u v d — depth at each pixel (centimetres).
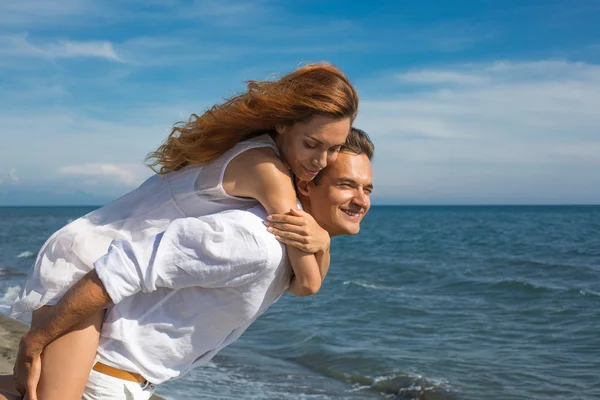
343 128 231
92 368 230
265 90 232
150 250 217
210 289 227
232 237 216
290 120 232
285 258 226
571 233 5988
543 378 1007
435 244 4697
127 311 229
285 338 1252
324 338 1244
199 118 240
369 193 253
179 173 245
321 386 919
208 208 239
